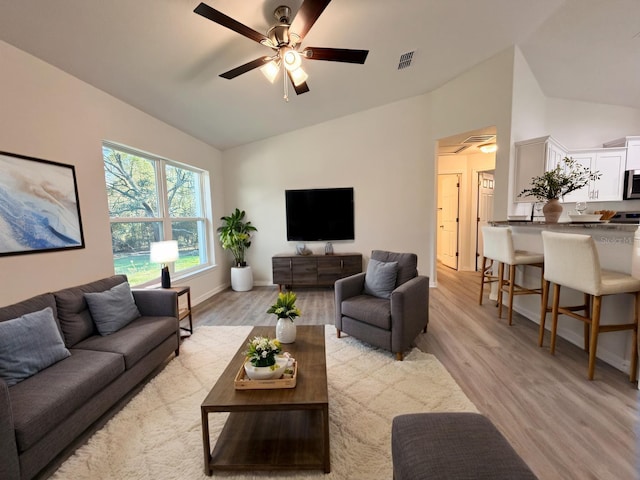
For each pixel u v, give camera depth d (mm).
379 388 2012
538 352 2500
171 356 2564
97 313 2168
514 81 3607
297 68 2256
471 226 6102
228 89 3188
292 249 5145
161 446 1549
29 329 1656
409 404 1838
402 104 4758
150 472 1395
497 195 3879
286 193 5012
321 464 1370
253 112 3920
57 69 2262
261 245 5199
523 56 3742
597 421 1665
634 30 3133
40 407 1339
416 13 2619
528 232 3314
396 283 2883
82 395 1533
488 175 6113
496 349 2570
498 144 3822
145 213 3441
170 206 3963
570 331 2699
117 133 2857
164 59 2475
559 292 2537
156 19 2037
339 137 4934
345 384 2068
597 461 1406
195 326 3287
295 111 4223
